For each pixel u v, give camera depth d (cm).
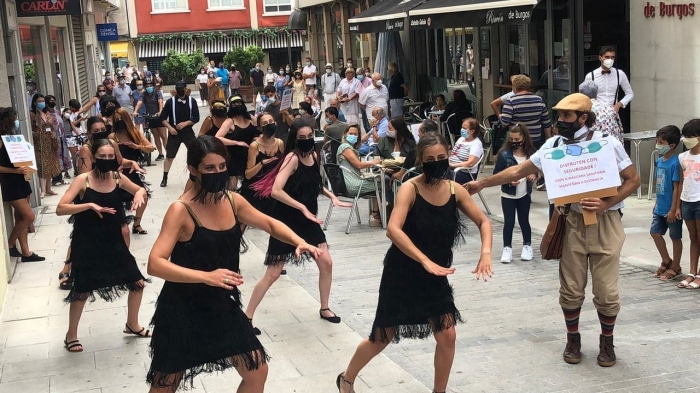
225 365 420
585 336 640
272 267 666
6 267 855
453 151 1054
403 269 473
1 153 916
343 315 725
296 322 701
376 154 1146
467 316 709
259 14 4756
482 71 1798
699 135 736
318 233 680
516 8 1164
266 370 429
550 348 617
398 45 2242
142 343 662
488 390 541
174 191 1458
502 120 1138
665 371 559
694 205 747
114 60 4650
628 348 608
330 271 696
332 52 3369
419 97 2223
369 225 1148
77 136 1641
